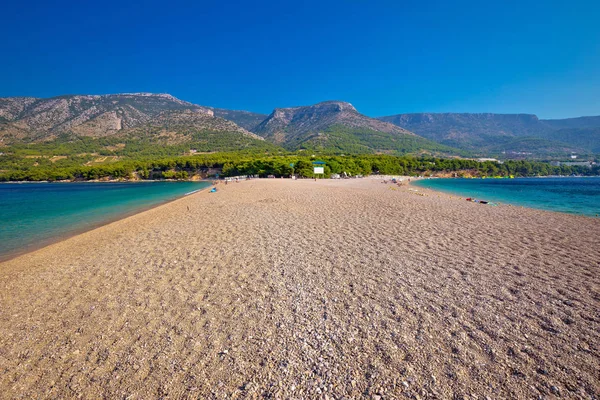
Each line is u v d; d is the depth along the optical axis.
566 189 43.47
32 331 4.73
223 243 9.46
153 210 20.55
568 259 7.17
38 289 6.58
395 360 3.54
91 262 8.35
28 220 18.53
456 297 5.12
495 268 6.54
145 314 5.01
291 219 13.30
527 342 3.80
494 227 11.20
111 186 74.38
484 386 3.09
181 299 5.49
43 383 3.54
